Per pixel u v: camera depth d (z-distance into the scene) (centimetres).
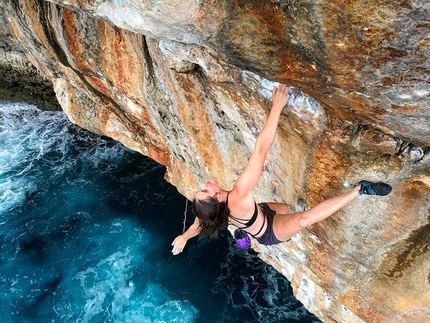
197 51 410
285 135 478
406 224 461
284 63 322
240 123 550
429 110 295
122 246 1236
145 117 814
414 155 380
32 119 1617
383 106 318
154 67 602
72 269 1168
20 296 1093
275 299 1104
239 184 394
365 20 244
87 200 1377
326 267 633
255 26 299
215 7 296
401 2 224
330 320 750
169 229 1293
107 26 602
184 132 709
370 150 404
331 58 286
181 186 955
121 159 1533
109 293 1110
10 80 1445
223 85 486
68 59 753
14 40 906
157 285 1134
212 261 1199
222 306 1084
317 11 256
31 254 1205
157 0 298
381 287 566
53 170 1477
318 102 387
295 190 550
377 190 404
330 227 538
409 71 265
